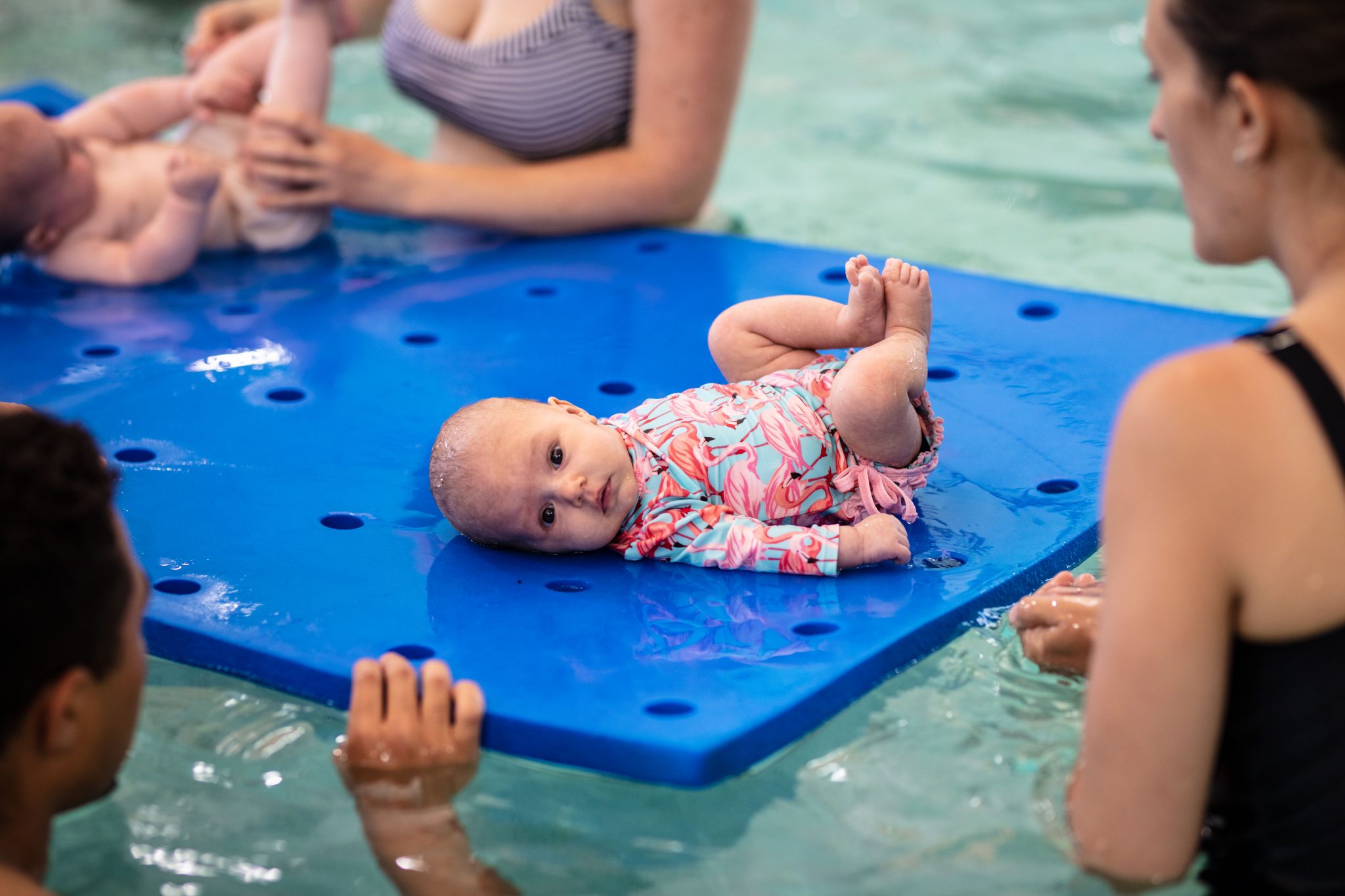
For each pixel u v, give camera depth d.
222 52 3.74
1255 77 1.25
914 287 2.26
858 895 1.52
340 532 2.30
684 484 2.19
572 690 1.85
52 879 1.55
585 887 1.55
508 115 3.52
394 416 2.70
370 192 3.49
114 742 1.47
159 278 3.41
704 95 3.50
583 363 2.89
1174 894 1.40
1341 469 1.23
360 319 3.16
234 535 2.28
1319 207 1.27
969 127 4.72
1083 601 1.83
